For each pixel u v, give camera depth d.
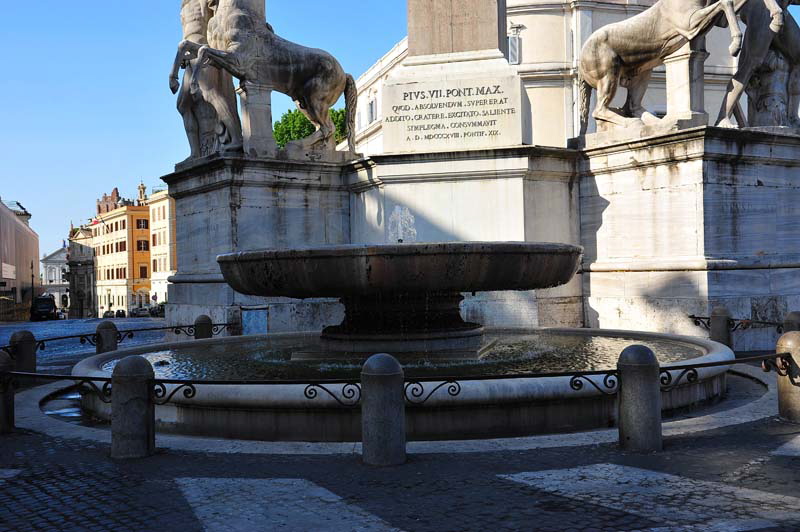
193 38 19.06
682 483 5.08
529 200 14.51
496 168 14.37
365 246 7.79
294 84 17.08
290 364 8.66
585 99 15.84
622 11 41.88
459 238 14.59
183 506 4.85
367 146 60.78
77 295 102.69
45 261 159.50
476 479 5.27
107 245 110.25
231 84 17.36
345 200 17.22
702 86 14.12
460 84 14.78
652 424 5.97
